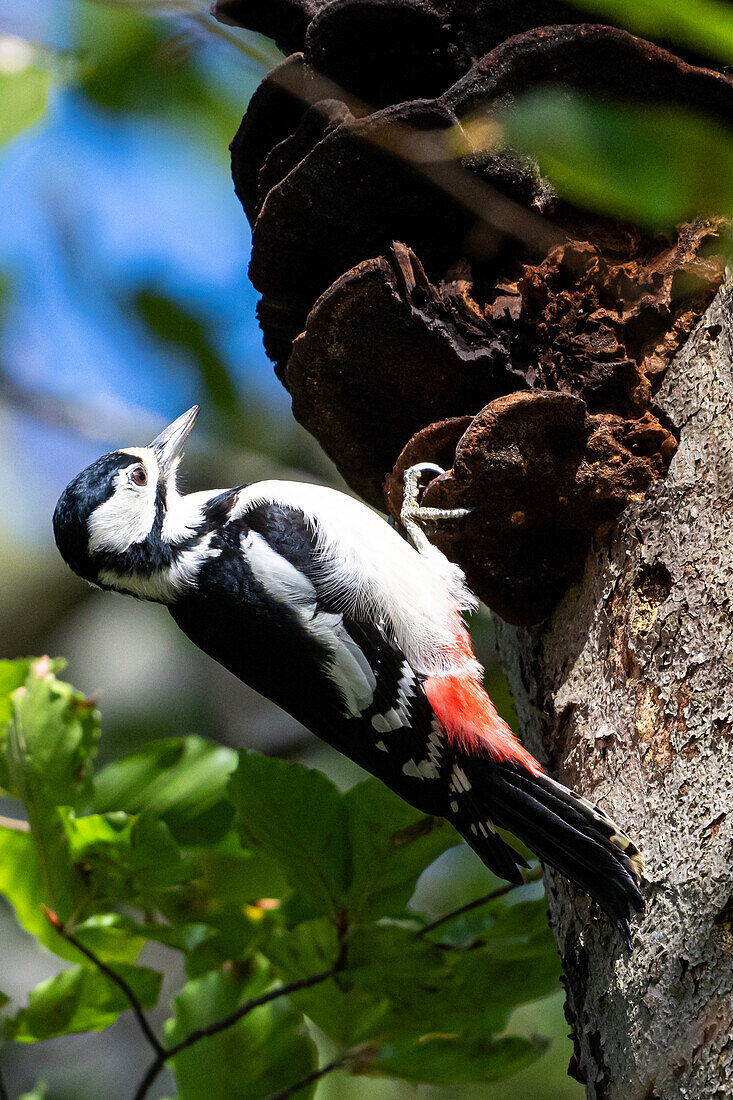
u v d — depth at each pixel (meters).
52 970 12.72
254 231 7.75
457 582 7.61
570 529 7.07
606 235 7.11
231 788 7.43
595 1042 5.82
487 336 7.21
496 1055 7.97
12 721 7.75
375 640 7.66
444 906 13.40
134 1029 13.87
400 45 7.33
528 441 6.77
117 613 16.83
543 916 7.68
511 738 6.97
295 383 7.89
